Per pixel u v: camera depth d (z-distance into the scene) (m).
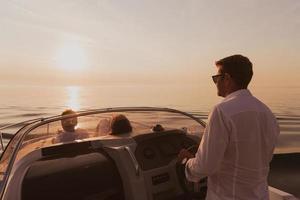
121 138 2.79
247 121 1.69
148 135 2.85
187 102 89.12
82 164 2.47
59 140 2.88
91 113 3.18
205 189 2.95
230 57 1.79
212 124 1.69
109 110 3.29
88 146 2.70
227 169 1.76
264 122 1.75
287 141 16.61
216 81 1.86
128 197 2.59
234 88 1.78
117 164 2.62
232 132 1.67
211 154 1.67
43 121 2.92
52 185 2.30
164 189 2.78
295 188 5.63
